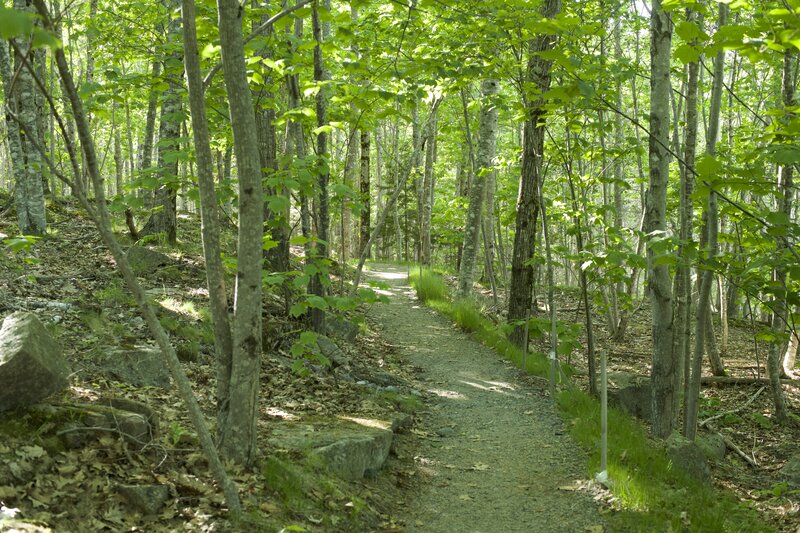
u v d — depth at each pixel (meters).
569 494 5.44
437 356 10.23
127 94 8.48
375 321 12.28
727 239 6.39
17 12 1.65
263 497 4.13
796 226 4.40
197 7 6.39
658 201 6.98
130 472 3.93
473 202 13.49
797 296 4.76
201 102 4.05
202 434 3.63
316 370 7.87
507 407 7.89
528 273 10.63
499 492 5.51
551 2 8.93
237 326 4.29
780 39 3.02
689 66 8.70
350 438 5.35
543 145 9.98
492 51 8.20
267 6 6.85
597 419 7.09
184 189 5.16
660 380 7.14
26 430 3.88
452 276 21.45
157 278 9.37
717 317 17.88
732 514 5.59
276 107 7.37
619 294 8.64
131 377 5.64
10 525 3.09
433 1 5.61
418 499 5.36
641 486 5.38
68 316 6.64
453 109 20.88
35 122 10.34
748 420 9.83
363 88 6.68
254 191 4.17
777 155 4.15
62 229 11.87
